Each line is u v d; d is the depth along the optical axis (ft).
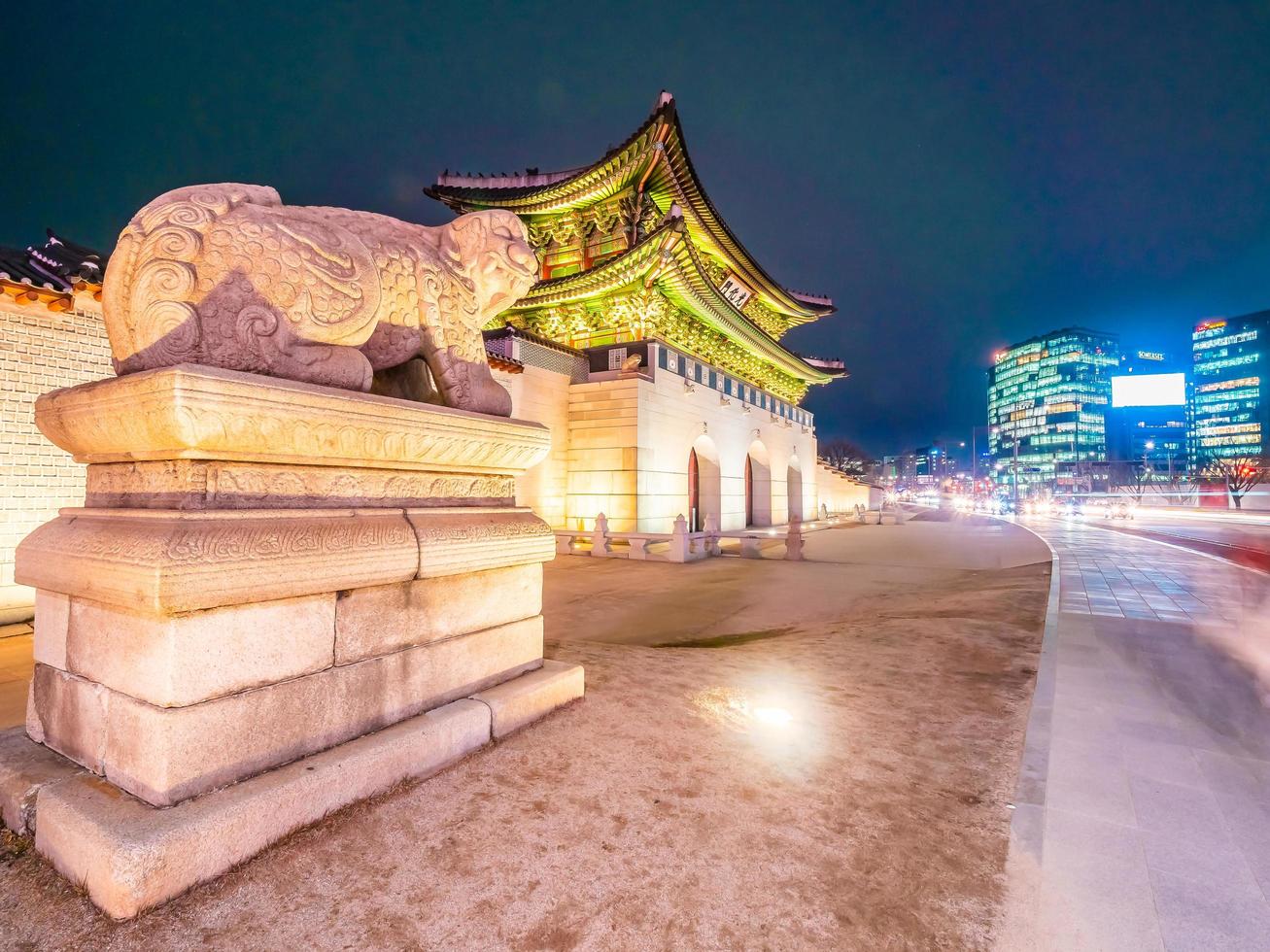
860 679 16.67
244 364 8.94
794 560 53.26
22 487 24.82
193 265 8.88
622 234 76.18
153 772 7.56
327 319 9.78
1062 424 412.77
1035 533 82.33
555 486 66.13
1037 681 16.11
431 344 12.15
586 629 26.86
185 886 7.04
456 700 11.37
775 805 9.47
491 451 12.32
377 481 10.46
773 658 19.10
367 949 6.35
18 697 15.57
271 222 9.43
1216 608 27.66
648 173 70.13
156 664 7.65
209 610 7.90
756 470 98.68
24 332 25.02
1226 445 359.87
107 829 6.98
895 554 58.70
